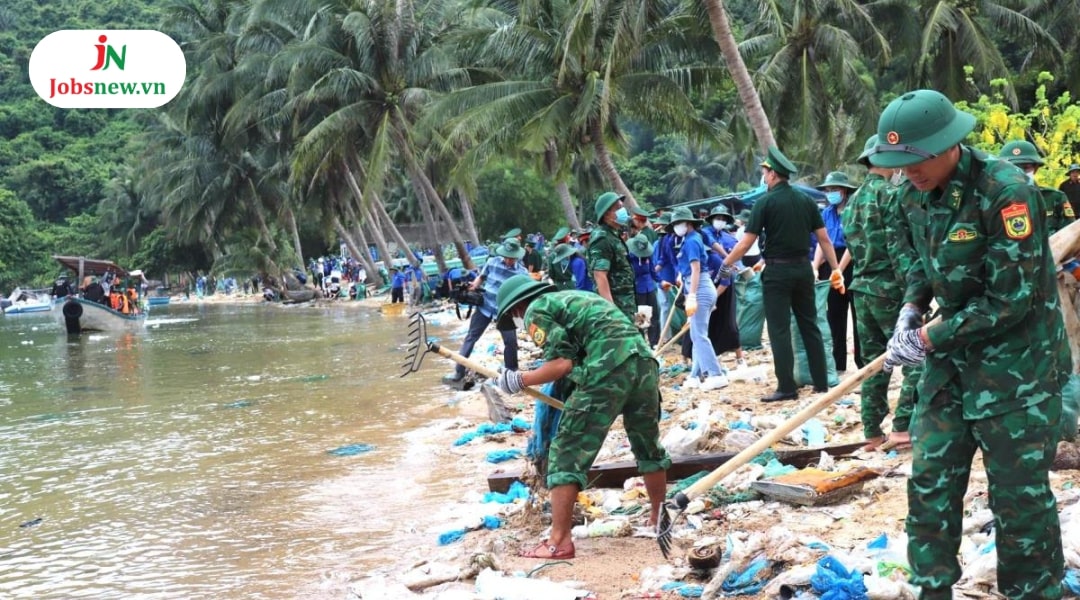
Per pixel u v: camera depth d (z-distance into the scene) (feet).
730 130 106.42
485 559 16.33
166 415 37.50
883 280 20.27
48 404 43.14
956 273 10.75
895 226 11.89
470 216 132.67
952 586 12.28
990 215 10.39
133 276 132.26
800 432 22.80
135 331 96.17
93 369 58.23
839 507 17.20
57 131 331.98
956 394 11.04
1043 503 10.57
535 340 16.39
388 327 79.20
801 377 28.43
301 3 107.04
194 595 16.75
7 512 23.47
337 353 58.80
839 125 111.14
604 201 26.89
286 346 66.90
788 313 26.43
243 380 47.52
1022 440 10.53
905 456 19.35
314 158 102.89
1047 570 10.73
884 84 131.03
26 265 255.91
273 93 119.03
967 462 11.14
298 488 23.93
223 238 206.80
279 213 174.09
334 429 31.71
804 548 15.08
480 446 26.86
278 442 30.14
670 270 36.19
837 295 29.32
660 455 17.29
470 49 89.92
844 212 21.26
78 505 23.77
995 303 10.37
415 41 104.68
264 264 168.25
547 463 18.33
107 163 314.96
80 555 19.56
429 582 16.07
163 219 206.08
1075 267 17.75
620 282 27.20
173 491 24.54
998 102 55.31
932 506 11.10
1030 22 88.33
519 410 31.40
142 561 18.92
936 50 91.61
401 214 205.26
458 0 112.16
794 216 25.68
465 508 20.56
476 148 86.28
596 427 16.20
